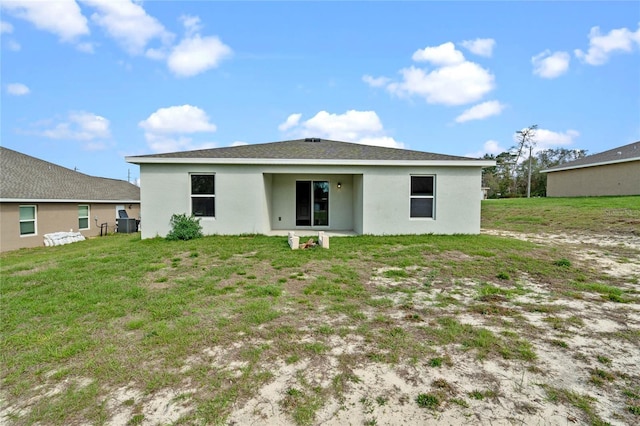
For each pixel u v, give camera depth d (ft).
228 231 30.45
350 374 7.83
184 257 21.24
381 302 12.78
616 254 21.97
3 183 40.93
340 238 28.71
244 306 12.29
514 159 136.26
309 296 13.60
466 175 30.99
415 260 20.01
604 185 66.69
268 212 33.71
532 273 17.13
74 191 52.16
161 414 6.47
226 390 7.23
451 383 7.43
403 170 30.86
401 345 9.23
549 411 6.49
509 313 11.62
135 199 69.92
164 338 9.68
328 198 36.78
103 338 9.79
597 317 11.31
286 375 7.80
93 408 6.70
